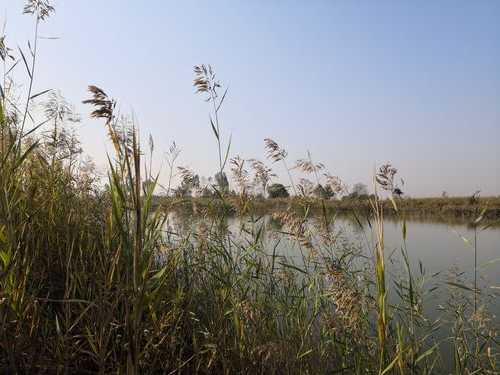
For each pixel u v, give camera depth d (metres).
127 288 2.32
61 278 3.60
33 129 3.20
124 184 2.68
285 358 3.40
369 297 3.81
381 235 2.80
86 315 3.15
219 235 4.37
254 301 3.96
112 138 2.57
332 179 4.97
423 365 3.93
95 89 2.50
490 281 6.50
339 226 4.85
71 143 6.05
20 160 2.91
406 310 4.32
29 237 3.23
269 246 5.09
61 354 2.86
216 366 3.49
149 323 3.11
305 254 4.64
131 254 2.50
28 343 2.77
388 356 3.49
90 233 4.03
